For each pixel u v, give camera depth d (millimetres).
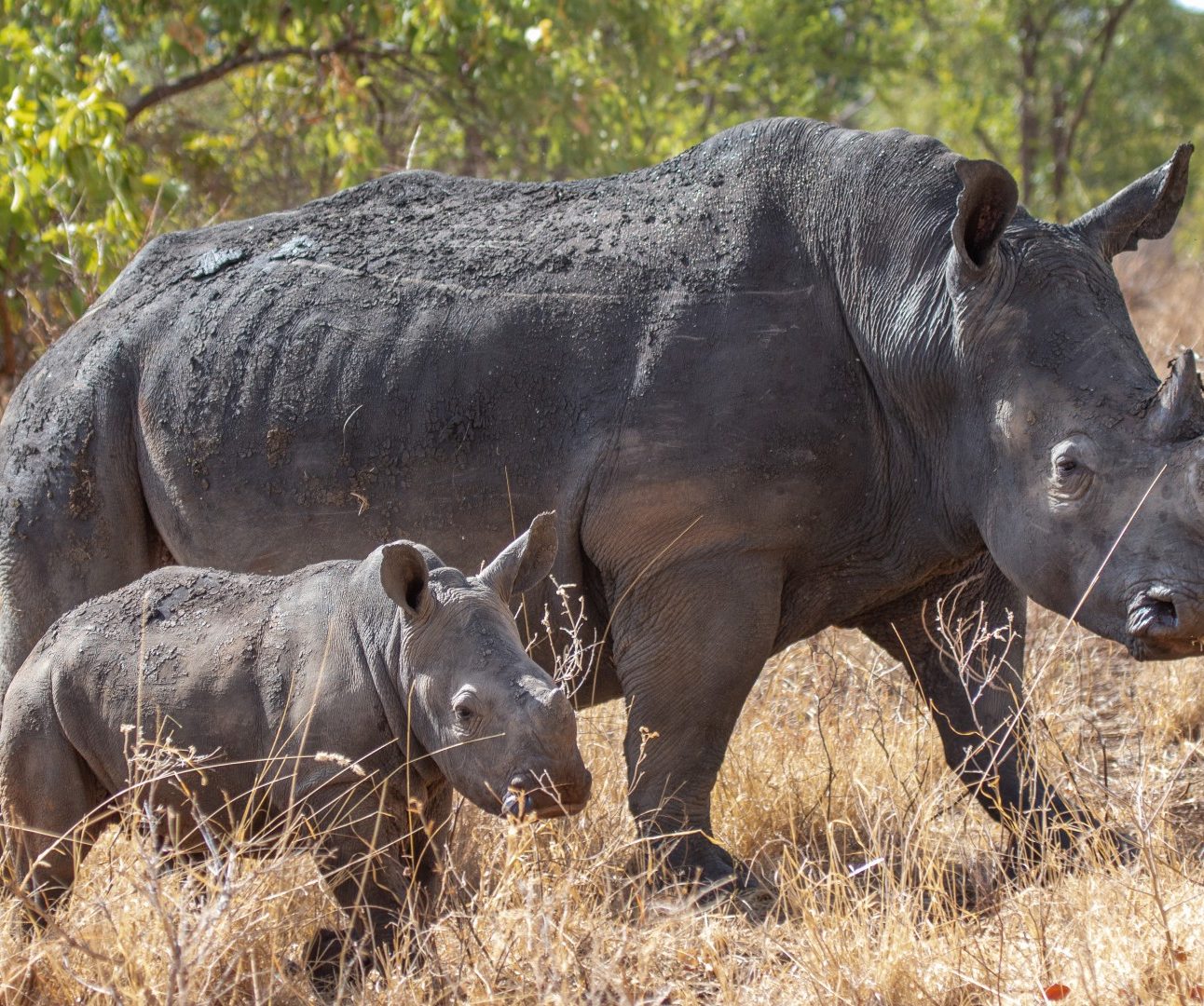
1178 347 24797
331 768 11156
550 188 15219
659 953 11844
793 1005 11234
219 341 15016
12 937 11266
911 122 62000
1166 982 10695
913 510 13539
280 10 32344
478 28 31875
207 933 10242
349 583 11625
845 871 13328
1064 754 14414
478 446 13945
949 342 12930
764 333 13430
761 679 17469
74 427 15258
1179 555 11516
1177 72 64125
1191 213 59438
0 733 12234
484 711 10469
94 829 12320
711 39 53000
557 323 13875
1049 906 12000
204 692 11586
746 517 13320
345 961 11430
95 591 15266
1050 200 57219
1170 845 12883
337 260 15133
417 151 33469
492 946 11250
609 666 14414
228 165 32906
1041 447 12273
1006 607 14984
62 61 26547
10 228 23812
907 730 16266
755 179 14070
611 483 13461
